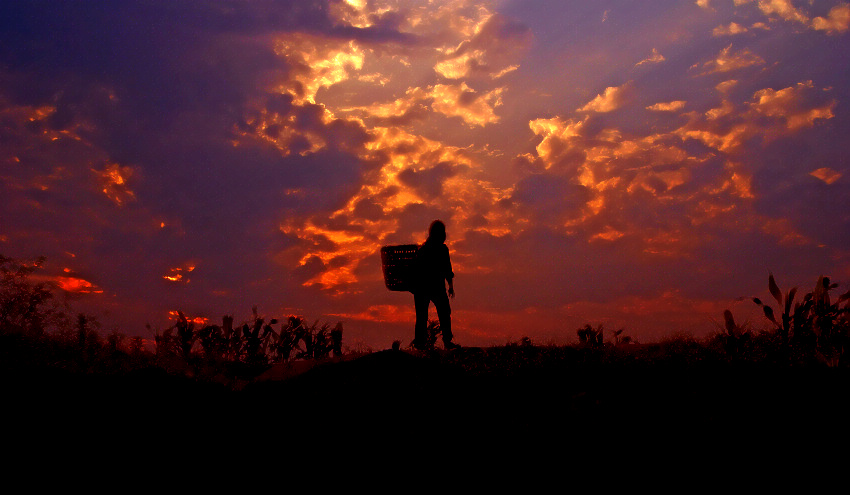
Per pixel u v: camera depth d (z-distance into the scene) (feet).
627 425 17.43
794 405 17.70
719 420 17.10
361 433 18.71
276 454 17.76
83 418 18.74
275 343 35.22
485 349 27.94
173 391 21.59
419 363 24.80
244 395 22.38
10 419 18.03
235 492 15.97
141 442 17.97
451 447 17.57
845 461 15.05
